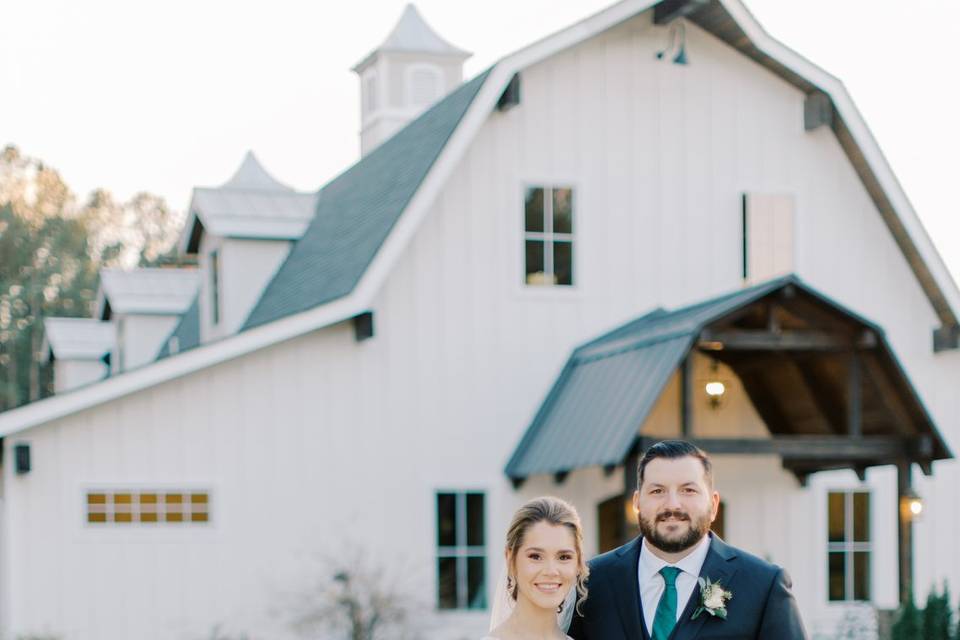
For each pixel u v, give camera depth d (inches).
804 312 577.9
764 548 701.9
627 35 711.7
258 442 636.1
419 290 671.1
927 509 727.7
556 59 700.7
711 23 713.0
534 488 671.8
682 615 229.0
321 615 629.9
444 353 671.8
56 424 608.7
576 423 625.6
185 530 621.9
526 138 694.5
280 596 630.5
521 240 689.6
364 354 657.0
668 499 229.0
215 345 625.0
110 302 1082.1
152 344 1059.3
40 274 2182.6
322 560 639.1
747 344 571.5
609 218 703.1
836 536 716.7
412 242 671.8
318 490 643.5
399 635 639.8
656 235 709.3
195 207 829.8
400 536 654.5
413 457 660.7
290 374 644.1
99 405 614.5
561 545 235.3
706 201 717.9
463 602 661.3
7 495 601.3
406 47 1021.8
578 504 673.6
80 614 605.6
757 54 717.3
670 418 685.3
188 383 627.8
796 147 732.0
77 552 607.5
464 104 703.7
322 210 843.4
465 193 682.8
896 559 721.0
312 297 690.2
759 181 725.9
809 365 639.8
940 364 740.0
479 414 673.6
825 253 730.8
